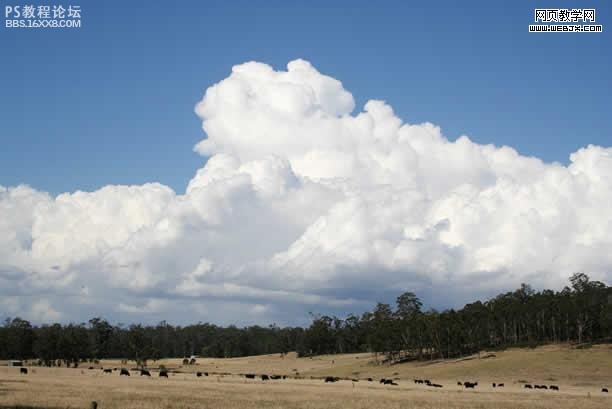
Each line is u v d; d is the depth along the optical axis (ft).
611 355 483.10
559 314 607.78
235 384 303.07
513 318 629.51
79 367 584.81
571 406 205.46
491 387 349.82
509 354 542.16
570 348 539.70
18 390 212.64
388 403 197.36
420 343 604.49
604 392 313.12
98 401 175.73
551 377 424.05
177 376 405.39
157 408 161.17
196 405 171.83
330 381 376.07
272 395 222.48
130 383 279.90
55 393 202.08
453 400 221.05
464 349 624.59
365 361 653.30
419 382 383.86
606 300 597.93
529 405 205.87
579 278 649.20
